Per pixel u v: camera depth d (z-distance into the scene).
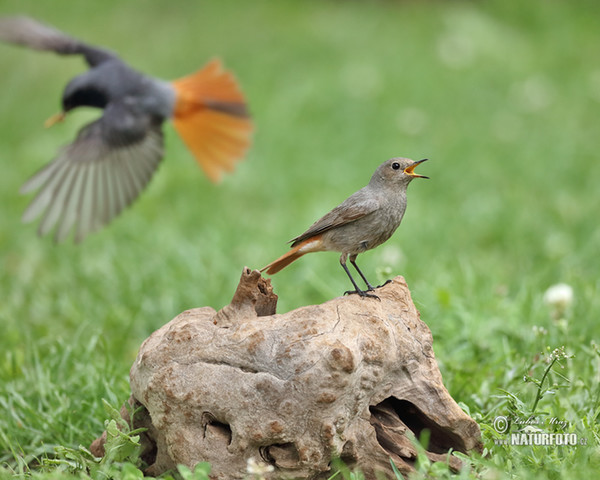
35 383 9.04
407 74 24.20
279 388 6.01
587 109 21.80
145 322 11.62
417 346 6.59
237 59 26.33
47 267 13.95
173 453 6.25
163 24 29.53
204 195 17.27
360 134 20.41
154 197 17.02
